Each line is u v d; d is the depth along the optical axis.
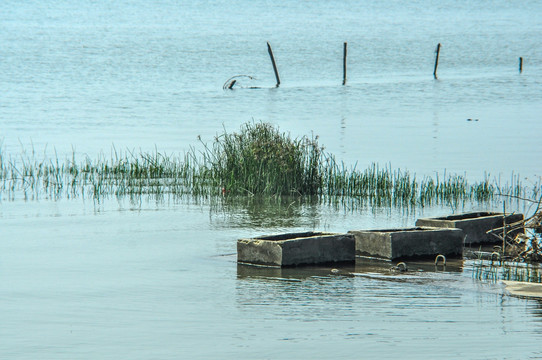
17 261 53.62
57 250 57.56
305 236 54.97
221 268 51.62
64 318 40.22
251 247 52.69
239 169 89.31
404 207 79.62
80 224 68.81
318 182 89.38
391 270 51.03
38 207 78.31
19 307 42.19
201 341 36.69
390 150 121.69
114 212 75.50
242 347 35.88
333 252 53.16
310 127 152.88
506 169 104.44
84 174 100.00
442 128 150.75
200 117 171.88
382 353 35.09
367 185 90.38
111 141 133.50
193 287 46.41
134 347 35.94
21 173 100.94
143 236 63.16
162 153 118.12
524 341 36.59
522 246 56.25
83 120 165.62
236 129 149.62
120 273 50.16
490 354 34.94
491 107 190.12
